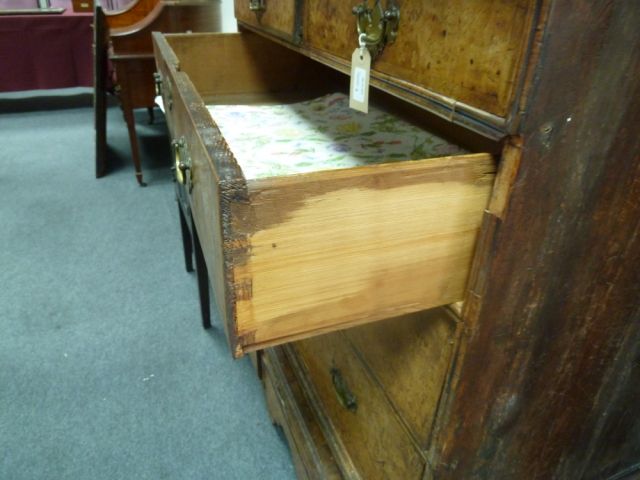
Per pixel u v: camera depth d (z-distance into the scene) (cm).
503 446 58
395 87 46
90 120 300
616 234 46
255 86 113
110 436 104
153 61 192
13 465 98
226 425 109
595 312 52
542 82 33
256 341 39
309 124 88
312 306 40
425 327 51
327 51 61
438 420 52
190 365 124
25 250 167
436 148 74
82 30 269
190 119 47
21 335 130
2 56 262
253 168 68
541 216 41
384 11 46
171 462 100
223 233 34
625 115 39
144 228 184
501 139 37
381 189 37
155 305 144
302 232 36
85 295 147
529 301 46
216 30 198
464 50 37
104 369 121
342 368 76
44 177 222
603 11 32
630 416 69
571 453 67
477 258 42
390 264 40
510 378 51
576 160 39
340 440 81
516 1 32
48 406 111
